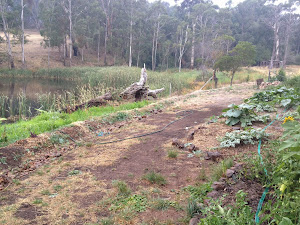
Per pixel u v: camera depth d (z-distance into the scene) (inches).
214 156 177.2
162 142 226.2
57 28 1695.4
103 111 387.2
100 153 207.3
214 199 120.0
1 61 1578.5
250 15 2471.7
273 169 133.0
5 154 191.3
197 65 1918.1
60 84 1042.1
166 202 129.2
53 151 216.5
